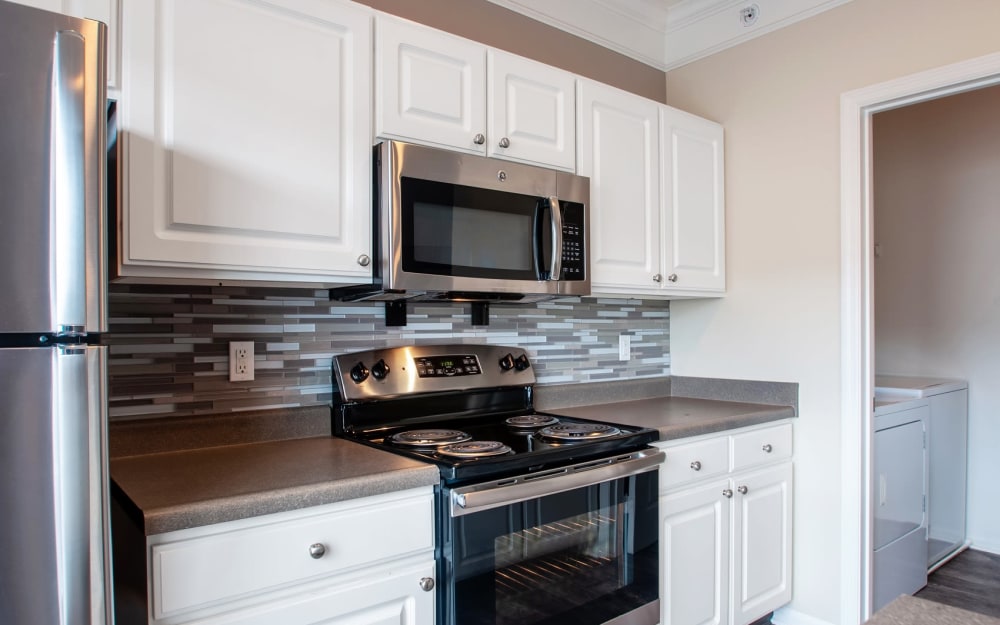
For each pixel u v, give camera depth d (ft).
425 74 5.67
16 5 2.80
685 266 8.06
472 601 4.71
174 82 4.39
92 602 2.92
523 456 5.10
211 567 3.76
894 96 7.18
